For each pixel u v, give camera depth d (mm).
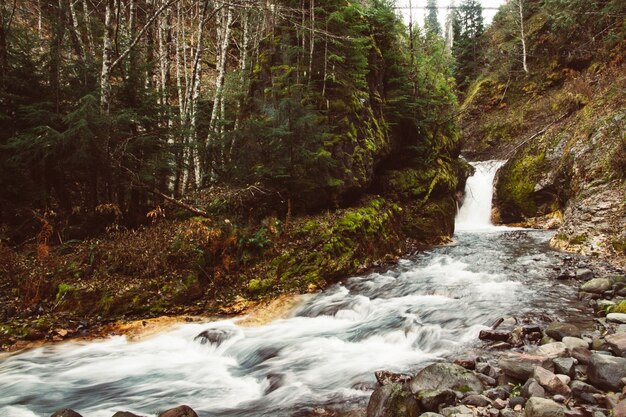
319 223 10320
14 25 11367
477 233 16328
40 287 7672
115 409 4785
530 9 29969
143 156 9812
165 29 13594
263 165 10219
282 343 6438
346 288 8914
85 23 11797
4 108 8891
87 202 9984
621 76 17281
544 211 17656
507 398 3947
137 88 10055
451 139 18391
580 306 6543
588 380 3986
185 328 7234
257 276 8867
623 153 11258
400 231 12961
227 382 5445
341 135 11594
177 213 10125
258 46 13164
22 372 5742
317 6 12359
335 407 4383
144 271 8125
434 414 3656
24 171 9055
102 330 7059
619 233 9758
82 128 8016
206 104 14758
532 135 21656
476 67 33969
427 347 5676
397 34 16266
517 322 5945
